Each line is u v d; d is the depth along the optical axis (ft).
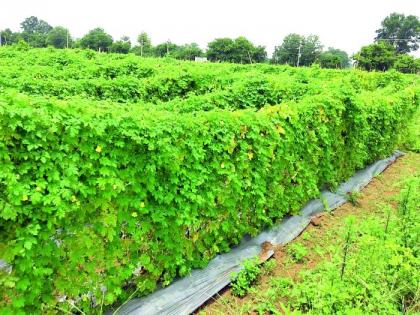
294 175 23.20
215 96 34.47
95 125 12.67
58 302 13.03
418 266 16.56
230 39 207.62
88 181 12.86
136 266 14.93
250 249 20.17
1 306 11.67
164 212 15.25
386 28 327.67
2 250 11.35
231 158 18.01
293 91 37.83
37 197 11.35
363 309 14.40
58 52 69.92
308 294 15.33
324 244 22.18
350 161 30.73
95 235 13.41
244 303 16.78
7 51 72.43
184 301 16.14
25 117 11.34
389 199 29.71
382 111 34.22
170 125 15.01
